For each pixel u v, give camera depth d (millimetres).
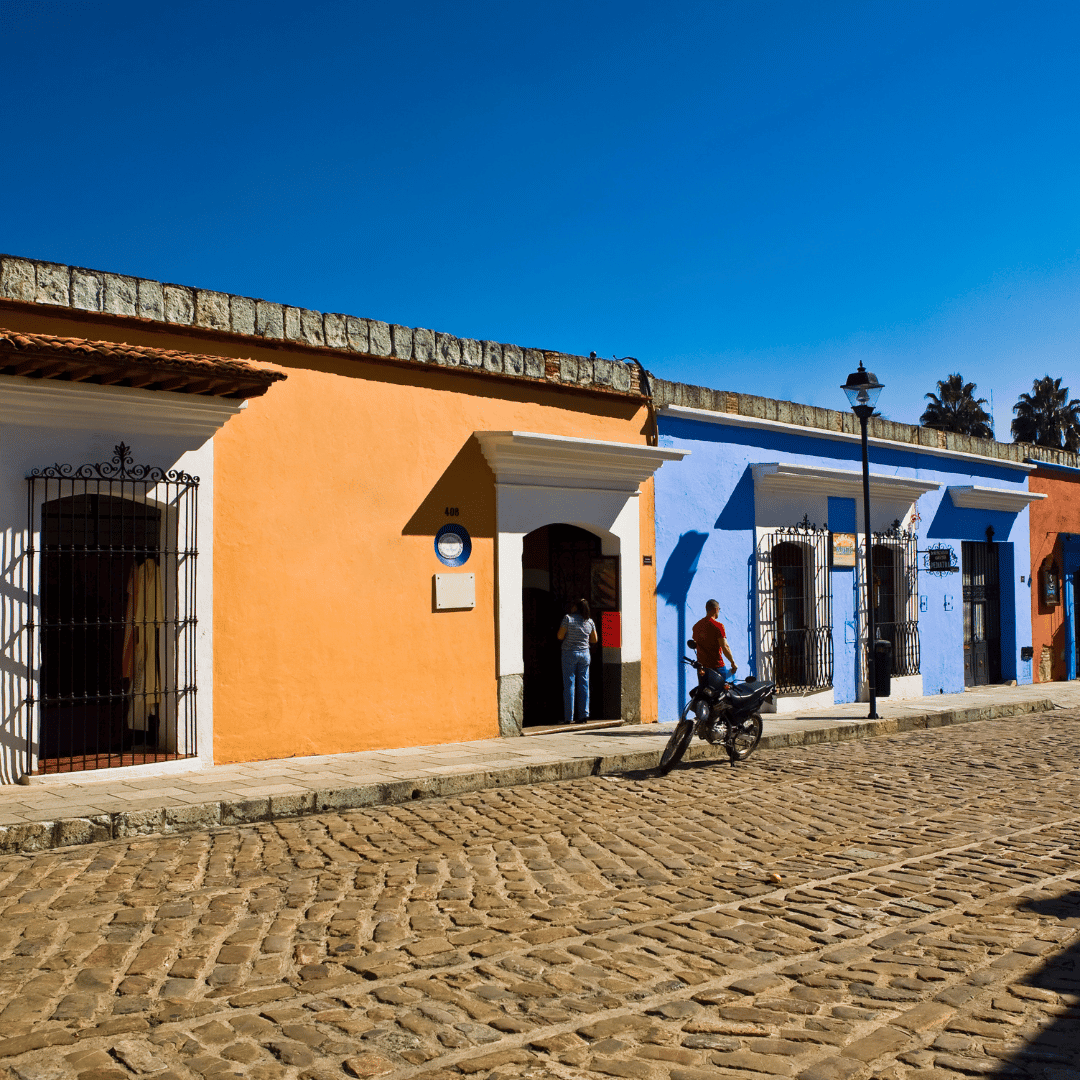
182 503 9852
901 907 5742
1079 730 14781
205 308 10102
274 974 4637
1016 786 9719
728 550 15727
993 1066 3730
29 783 8797
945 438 20578
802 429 17000
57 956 4832
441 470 12078
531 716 14391
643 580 14344
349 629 11172
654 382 14688
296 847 7176
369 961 4797
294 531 10750
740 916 5566
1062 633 24141
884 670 17203
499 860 6777
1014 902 5832
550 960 4840
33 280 9016
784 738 13094
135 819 7602
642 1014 4227
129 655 9906
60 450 9094
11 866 6609
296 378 10828
